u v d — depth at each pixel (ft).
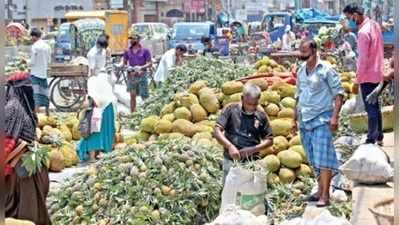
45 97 42.57
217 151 23.45
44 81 42.47
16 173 18.24
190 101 29.50
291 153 23.47
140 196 20.83
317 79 21.20
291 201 21.75
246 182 19.39
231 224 16.37
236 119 21.21
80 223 20.97
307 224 15.74
